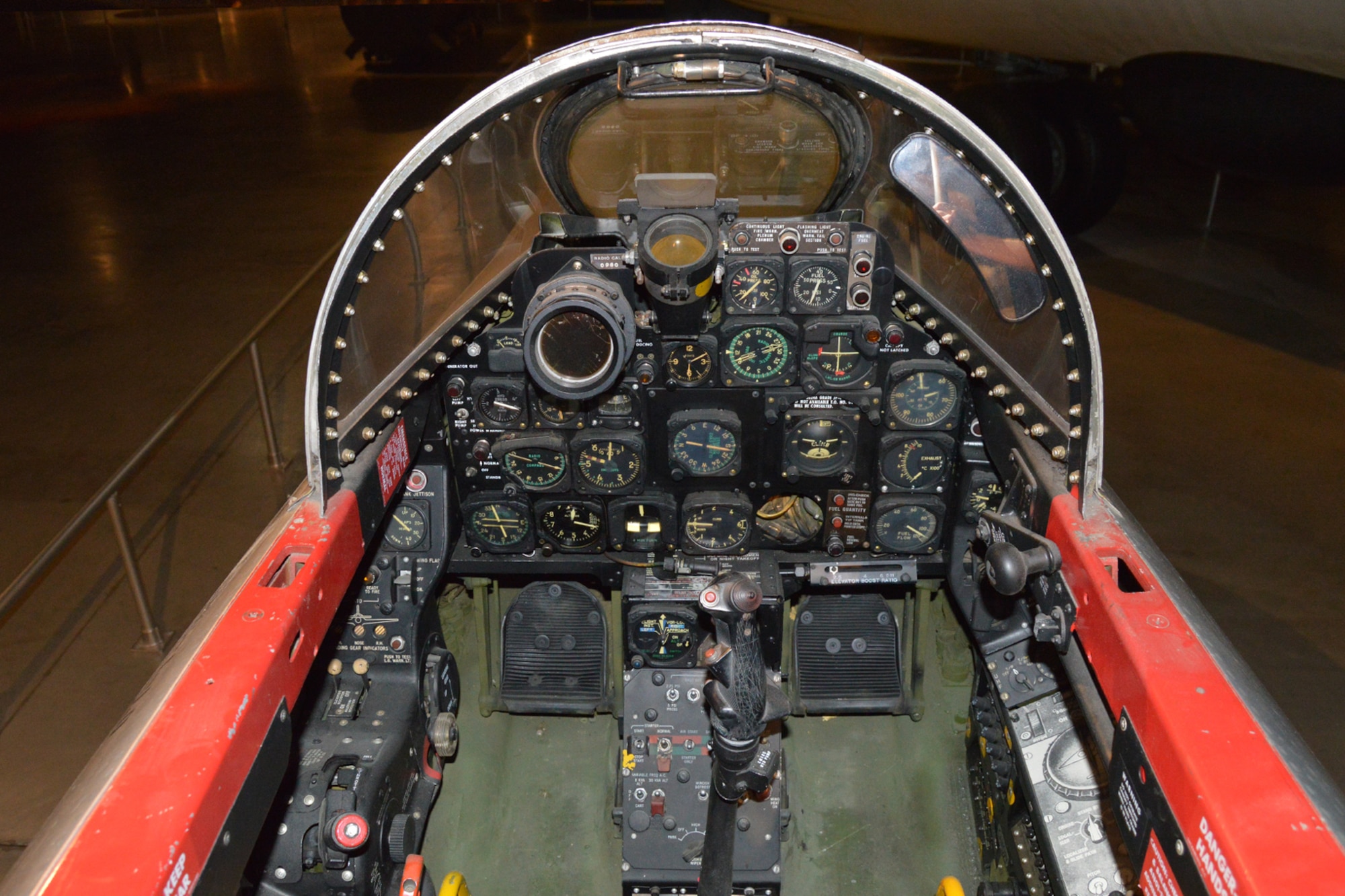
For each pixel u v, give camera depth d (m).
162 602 4.83
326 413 2.59
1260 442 6.33
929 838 3.69
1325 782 1.80
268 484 5.80
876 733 4.12
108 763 1.84
